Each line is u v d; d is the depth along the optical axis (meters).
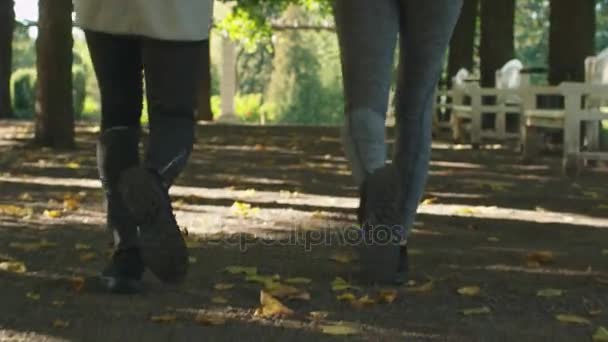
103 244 9.45
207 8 6.50
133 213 6.08
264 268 8.27
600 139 19.08
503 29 31.64
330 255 8.98
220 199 13.72
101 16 6.43
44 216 11.54
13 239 9.74
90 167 18.47
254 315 6.56
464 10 37.22
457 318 6.60
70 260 8.55
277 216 11.91
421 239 10.22
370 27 7.12
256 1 54.44
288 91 80.75
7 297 7.00
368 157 7.17
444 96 32.94
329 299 7.09
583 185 16.42
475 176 18.12
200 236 10.07
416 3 7.19
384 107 7.23
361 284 7.52
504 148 26.41
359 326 6.30
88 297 7.03
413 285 7.61
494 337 6.09
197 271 8.08
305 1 55.06
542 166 20.41
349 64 7.19
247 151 24.55
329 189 15.42
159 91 6.46
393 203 7.05
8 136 27.38
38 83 23.02
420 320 6.52
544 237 10.52
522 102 22.50
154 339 5.91
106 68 6.75
